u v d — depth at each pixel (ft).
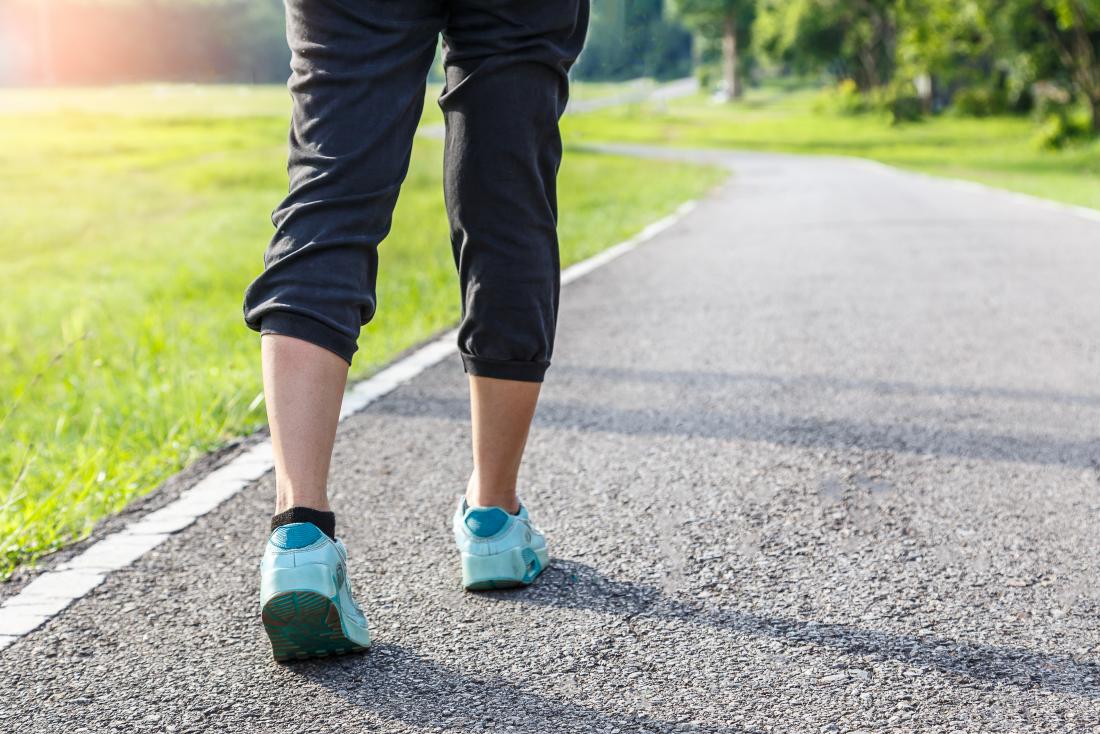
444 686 5.15
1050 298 18.28
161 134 99.60
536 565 6.42
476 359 5.76
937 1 107.96
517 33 5.26
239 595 6.45
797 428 10.20
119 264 31.63
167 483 8.95
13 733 4.83
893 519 7.60
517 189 5.45
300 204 4.86
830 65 230.48
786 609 6.04
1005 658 5.42
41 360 16.53
